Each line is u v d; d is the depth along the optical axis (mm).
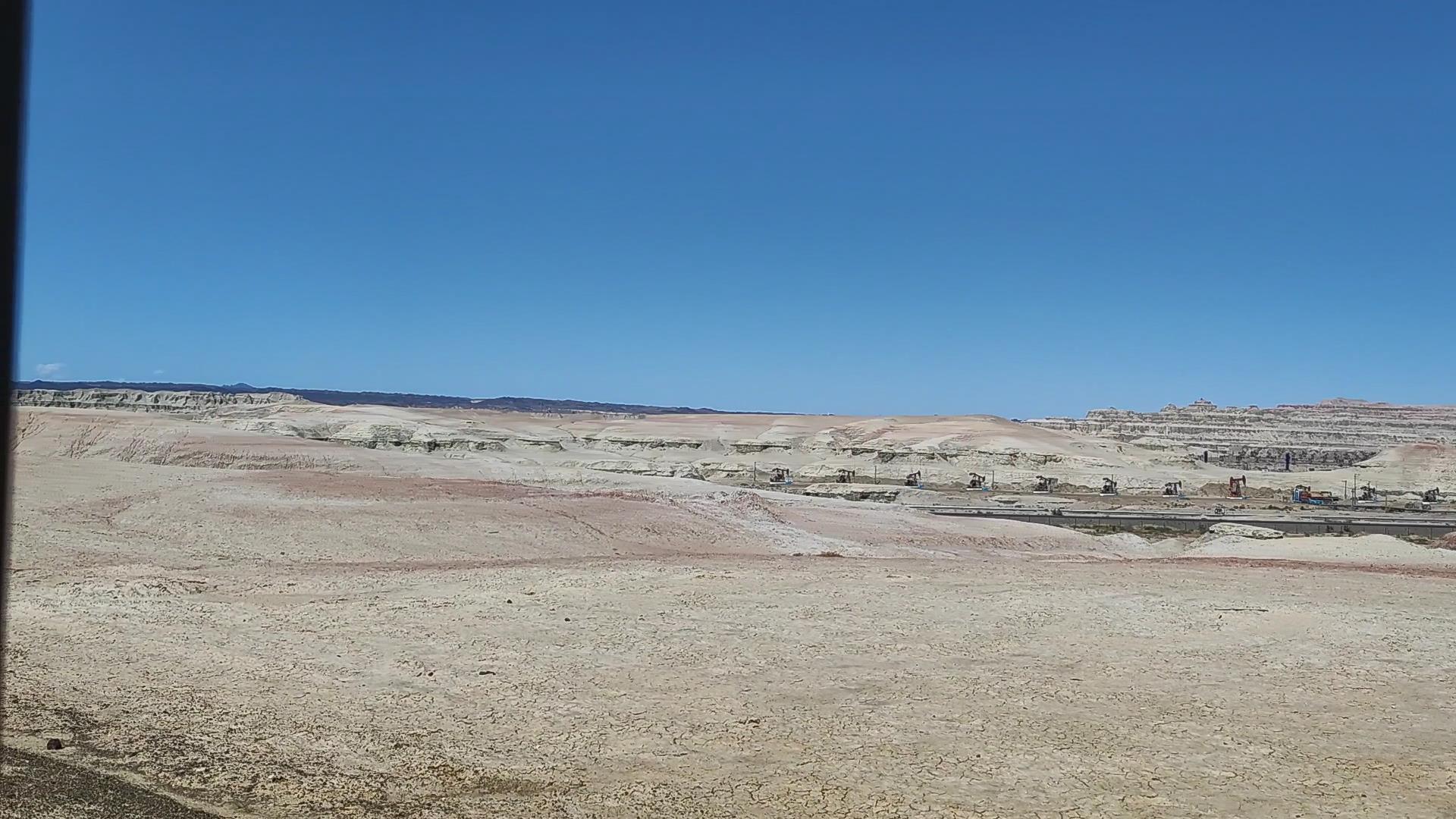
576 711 15445
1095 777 12695
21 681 16219
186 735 13977
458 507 46219
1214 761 13203
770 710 15477
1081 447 185125
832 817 11539
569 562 32750
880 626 21234
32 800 10938
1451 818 11344
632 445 193625
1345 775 12664
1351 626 21234
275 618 21891
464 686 16703
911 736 14242
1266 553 46281
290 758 13242
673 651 19094
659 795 12148
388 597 24781
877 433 199750
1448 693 16234
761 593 25047
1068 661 18484
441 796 12102
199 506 42500
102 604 22531
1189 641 20047
